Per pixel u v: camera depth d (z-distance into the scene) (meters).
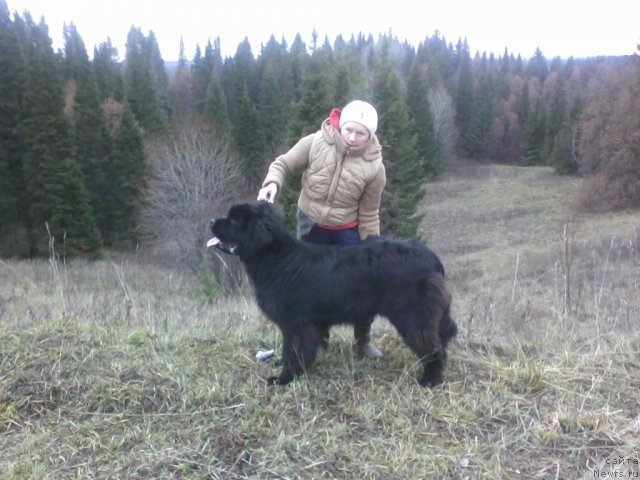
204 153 23.83
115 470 3.05
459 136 62.19
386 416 3.60
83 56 47.75
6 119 28.67
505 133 61.62
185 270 21.25
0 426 3.45
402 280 3.84
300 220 4.49
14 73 28.61
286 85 48.72
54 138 26.98
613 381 4.14
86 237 27.69
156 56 67.25
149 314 5.71
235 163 27.72
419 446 3.31
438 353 3.98
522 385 4.03
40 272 17.91
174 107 52.91
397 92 26.61
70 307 6.09
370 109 4.10
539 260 19.88
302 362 3.96
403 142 24.78
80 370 4.09
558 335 5.41
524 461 3.20
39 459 3.14
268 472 3.04
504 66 79.56
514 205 38.41
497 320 6.05
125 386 3.87
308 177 4.36
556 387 3.98
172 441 3.30
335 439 3.34
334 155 4.21
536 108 60.53
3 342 4.44
